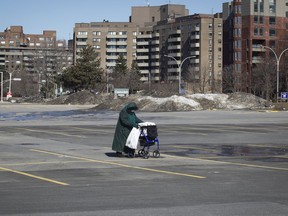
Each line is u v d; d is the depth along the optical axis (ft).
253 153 59.52
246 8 511.81
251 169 45.65
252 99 230.89
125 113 53.98
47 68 497.87
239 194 32.86
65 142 73.20
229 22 552.82
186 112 189.06
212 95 231.30
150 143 54.08
